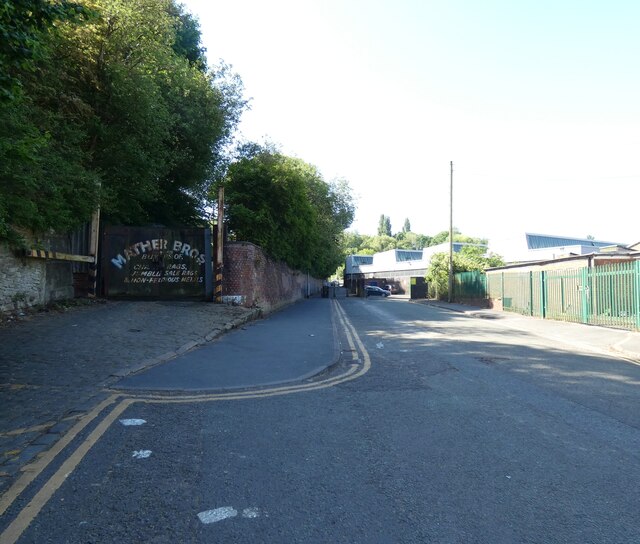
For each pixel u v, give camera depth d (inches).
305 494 151.4
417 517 138.2
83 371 299.1
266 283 862.5
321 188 1631.4
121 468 167.9
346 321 738.2
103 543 122.9
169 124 631.2
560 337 572.7
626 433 209.6
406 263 2812.5
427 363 371.9
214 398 262.2
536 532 130.7
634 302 607.2
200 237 669.9
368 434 206.7
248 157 1081.4
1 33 200.8
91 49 541.0
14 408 227.9
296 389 286.4
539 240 1950.1
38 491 149.9
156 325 479.8
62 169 463.5
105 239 644.7
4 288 429.7
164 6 663.1
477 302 1188.5
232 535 127.6
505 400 262.8
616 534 129.9
